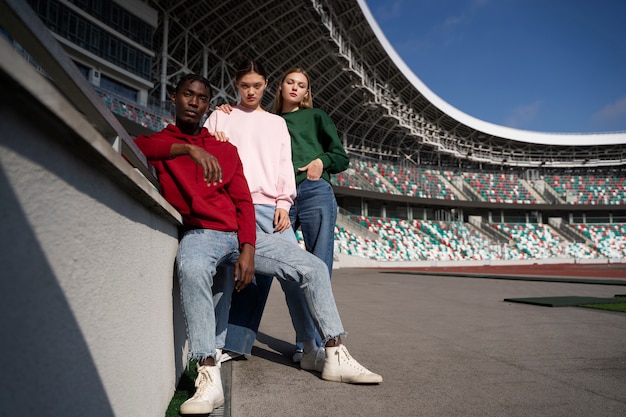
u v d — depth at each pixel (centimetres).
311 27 2481
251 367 245
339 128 3812
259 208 236
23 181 59
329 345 214
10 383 55
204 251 177
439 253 3275
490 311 508
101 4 1852
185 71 2425
